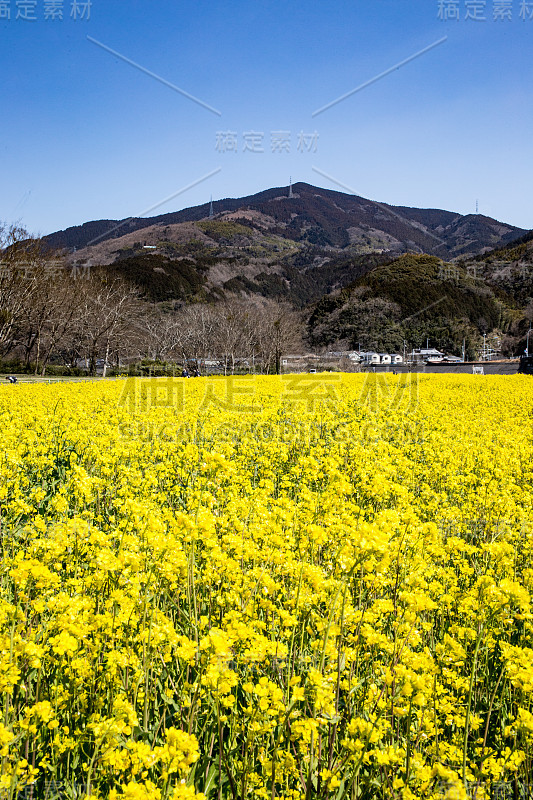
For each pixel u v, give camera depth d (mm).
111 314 53281
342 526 4336
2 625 3021
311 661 3123
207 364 57094
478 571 4789
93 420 12312
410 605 3291
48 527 4887
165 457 9156
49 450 8828
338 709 3070
